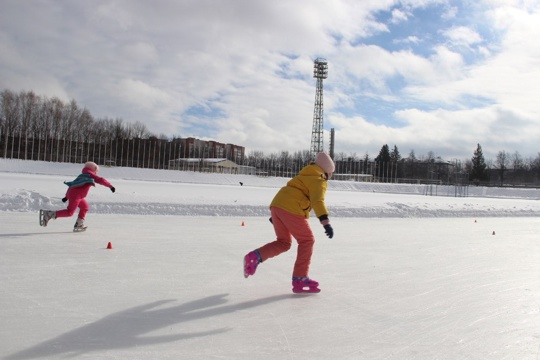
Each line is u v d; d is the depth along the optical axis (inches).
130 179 1845.5
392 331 152.6
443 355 131.8
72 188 348.8
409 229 515.2
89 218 456.8
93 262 244.2
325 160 201.9
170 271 231.6
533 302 195.6
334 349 134.2
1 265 227.1
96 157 2608.3
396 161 4163.4
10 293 177.9
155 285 201.8
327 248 341.1
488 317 171.8
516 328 159.0
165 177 2020.2
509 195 2353.6
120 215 501.7
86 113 2878.9
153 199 597.9
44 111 2746.1
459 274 255.6
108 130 2962.6
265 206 615.2
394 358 128.6
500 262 300.5
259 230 429.7
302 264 199.8
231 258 275.0
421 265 281.4
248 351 129.6
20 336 132.6
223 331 146.1
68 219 432.5
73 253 267.1
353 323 160.1
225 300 183.3
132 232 372.5
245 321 157.5
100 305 167.3
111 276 214.2
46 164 1916.8
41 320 147.5
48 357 118.5
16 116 2674.7
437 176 3750.0
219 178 2121.1
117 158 2677.2
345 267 266.2
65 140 2679.6
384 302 190.4
